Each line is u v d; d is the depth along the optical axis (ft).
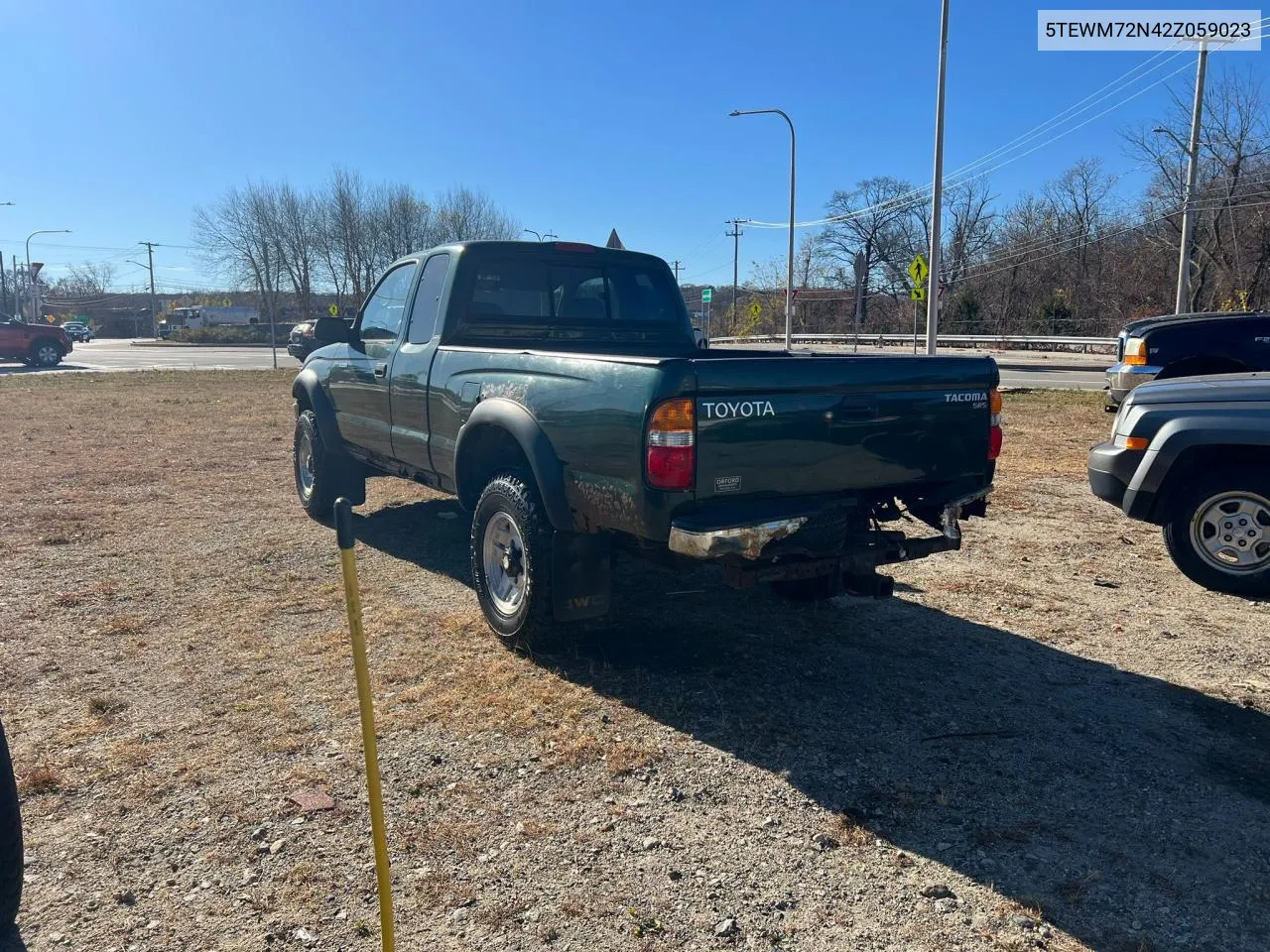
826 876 9.46
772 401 12.53
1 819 7.96
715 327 233.35
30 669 14.44
